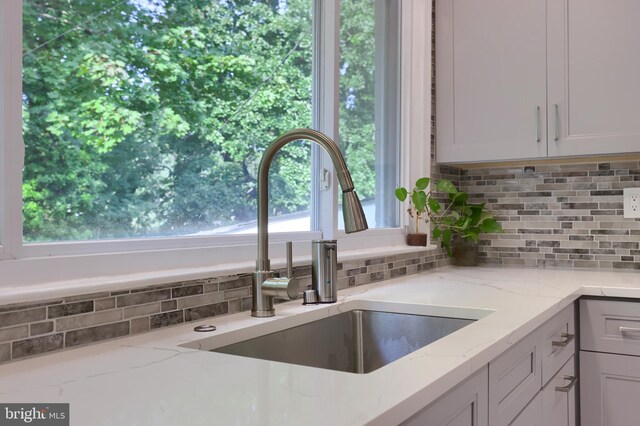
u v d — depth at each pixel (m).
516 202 2.63
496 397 1.11
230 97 1.50
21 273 0.97
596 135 2.15
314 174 1.85
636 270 2.37
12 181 0.97
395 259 2.14
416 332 1.48
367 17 2.18
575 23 2.20
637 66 2.09
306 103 1.81
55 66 1.06
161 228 1.29
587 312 1.94
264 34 1.62
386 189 2.31
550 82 2.24
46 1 1.04
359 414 0.66
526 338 1.32
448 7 2.48
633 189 2.38
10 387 0.77
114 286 1.04
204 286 1.26
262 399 0.72
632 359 1.86
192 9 1.38
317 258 1.48
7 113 0.97
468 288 1.80
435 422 0.85
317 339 1.39
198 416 0.66
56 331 0.97
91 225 1.13
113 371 0.85
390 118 2.35
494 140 2.37
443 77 2.48
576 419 1.95
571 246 2.51
